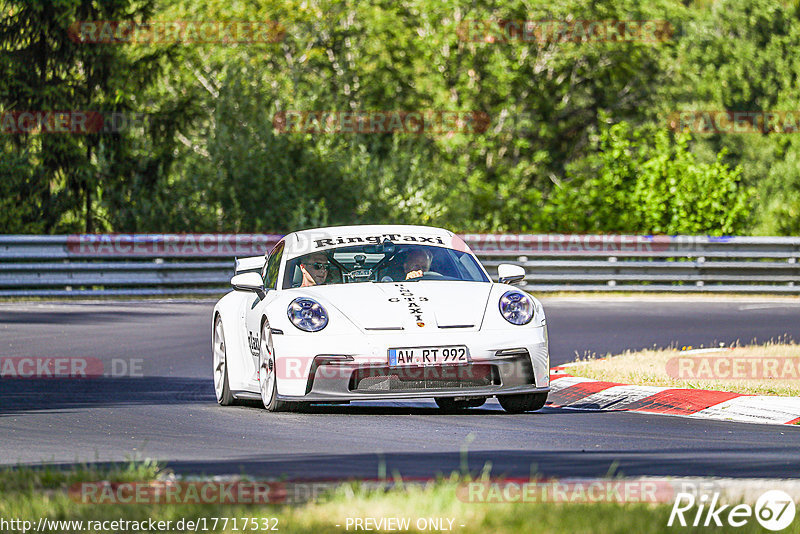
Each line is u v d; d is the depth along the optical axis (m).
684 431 27.20
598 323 59.06
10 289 71.50
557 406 33.22
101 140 97.44
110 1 101.62
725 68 172.00
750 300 73.50
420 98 132.50
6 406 32.78
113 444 25.12
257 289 32.44
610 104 145.62
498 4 133.12
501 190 126.50
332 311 29.77
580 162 114.69
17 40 99.06
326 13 133.00
